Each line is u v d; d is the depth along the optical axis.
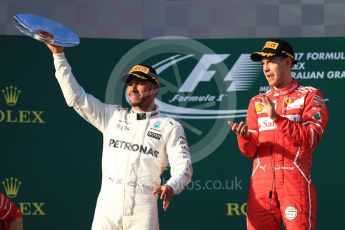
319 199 22.59
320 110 16.50
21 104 22.88
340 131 22.73
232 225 22.72
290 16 23.42
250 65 23.20
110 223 16.06
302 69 23.09
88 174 22.84
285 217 16.27
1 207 15.45
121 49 23.30
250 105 17.27
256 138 16.86
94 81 23.11
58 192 22.75
